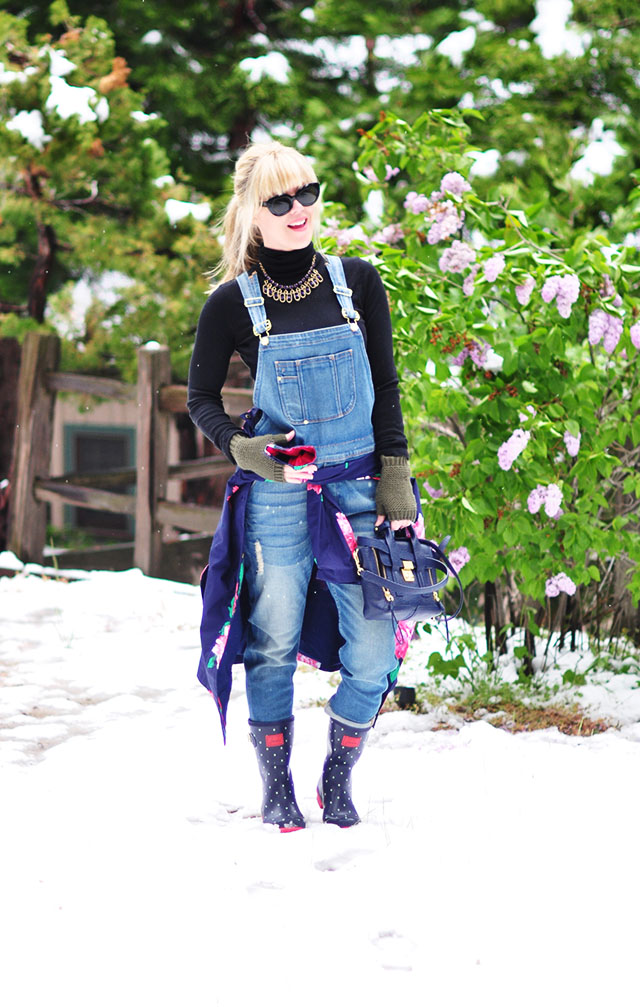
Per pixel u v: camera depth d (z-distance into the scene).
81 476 13.61
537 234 7.11
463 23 18.58
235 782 5.56
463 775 5.56
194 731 6.50
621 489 7.70
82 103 14.68
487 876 4.29
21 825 4.93
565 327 6.77
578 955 3.65
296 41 20.06
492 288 7.02
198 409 4.70
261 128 20.25
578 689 7.16
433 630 8.38
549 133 16.03
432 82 17.08
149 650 8.84
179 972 3.58
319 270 4.63
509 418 6.85
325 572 4.61
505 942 3.75
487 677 7.38
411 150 8.00
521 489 6.83
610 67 17.33
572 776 5.52
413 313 6.89
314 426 4.54
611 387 7.09
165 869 4.42
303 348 4.50
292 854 4.55
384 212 8.29
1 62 14.77
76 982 3.53
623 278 6.86
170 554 14.31
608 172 11.34
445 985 3.47
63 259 16.61
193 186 18.92
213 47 20.06
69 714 7.01
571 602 7.82
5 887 4.26
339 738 4.90
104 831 4.84
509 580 7.83
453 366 7.19
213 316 4.63
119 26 18.94
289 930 3.86
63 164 14.77
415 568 4.59
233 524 4.67
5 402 14.84
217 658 4.69
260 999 3.41
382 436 4.71
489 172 8.66
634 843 4.63
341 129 16.70
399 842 4.66
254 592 4.76
